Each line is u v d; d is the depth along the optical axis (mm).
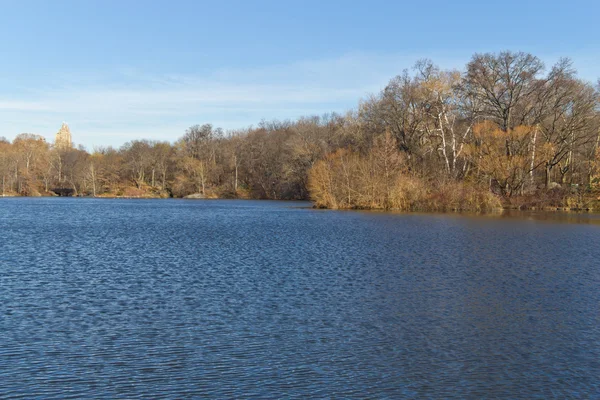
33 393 12398
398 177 73062
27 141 168500
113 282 23891
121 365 14102
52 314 18703
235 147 141500
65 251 33531
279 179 126938
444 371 13875
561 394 12656
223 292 21984
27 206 92812
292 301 20594
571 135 76812
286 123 155500
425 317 18578
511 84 72812
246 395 12383
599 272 26516
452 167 77375
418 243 37250
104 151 175875
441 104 74750
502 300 20906
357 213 69062
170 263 28922
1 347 15352
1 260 29734
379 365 14227
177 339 16125
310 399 12219
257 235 42812
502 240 39094
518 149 73250
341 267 27688
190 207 91188
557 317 18703
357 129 95312
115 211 78688
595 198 72312
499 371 13938
